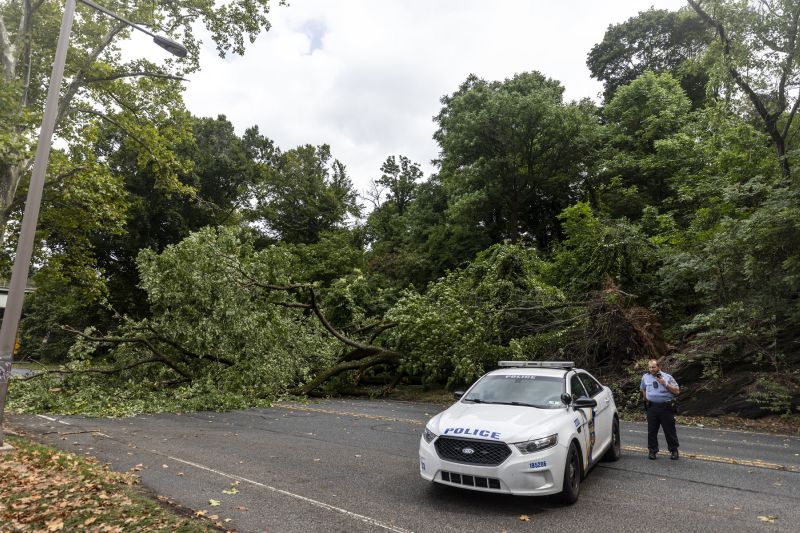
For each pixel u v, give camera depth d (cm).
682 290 1795
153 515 516
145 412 1344
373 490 630
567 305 1670
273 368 1647
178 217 3575
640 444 954
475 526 507
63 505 534
